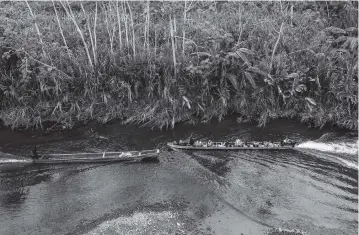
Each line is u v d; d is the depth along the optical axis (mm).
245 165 19625
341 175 18531
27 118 23375
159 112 23422
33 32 24891
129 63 23312
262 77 23297
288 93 23328
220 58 22906
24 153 21219
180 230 15562
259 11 27922
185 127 23078
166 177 18984
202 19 27031
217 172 19203
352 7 27016
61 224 16141
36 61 22875
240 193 17641
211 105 23844
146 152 20234
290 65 23516
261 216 16234
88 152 21156
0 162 20422
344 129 22250
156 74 22875
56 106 23141
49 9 29922
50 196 17938
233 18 27188
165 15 26969
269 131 22500
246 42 24531
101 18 27750
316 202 16922
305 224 15641
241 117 23562
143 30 26125
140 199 17500
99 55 23844
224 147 20609
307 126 22734
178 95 23406
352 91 22422
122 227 15805
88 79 23250
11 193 18219
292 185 18047
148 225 15859
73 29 26188
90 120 23766
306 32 25734
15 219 16531
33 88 23391
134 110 23719
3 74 23250
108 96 23656
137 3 28875
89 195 17891
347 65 22906
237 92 23766
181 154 20672
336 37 26312
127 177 19125
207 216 16328
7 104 23859
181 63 22922
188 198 17469
